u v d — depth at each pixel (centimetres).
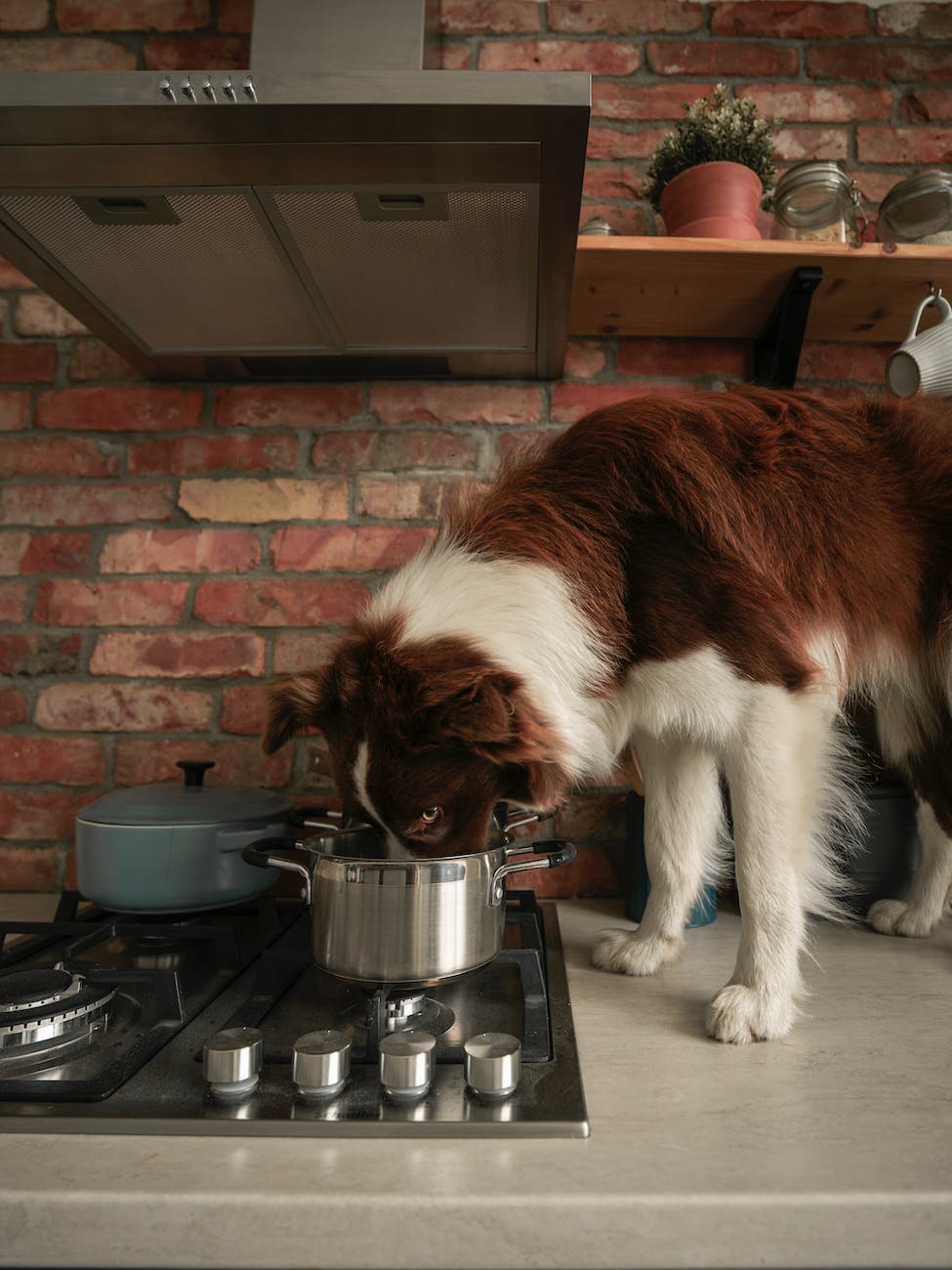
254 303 122
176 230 104
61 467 150
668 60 155
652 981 102
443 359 141
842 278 130
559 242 105
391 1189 56
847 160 154
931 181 127
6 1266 55
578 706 97
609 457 104
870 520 108
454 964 81
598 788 145
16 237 105
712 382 150
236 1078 67
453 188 95
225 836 113
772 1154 60
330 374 148
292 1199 55
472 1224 55
